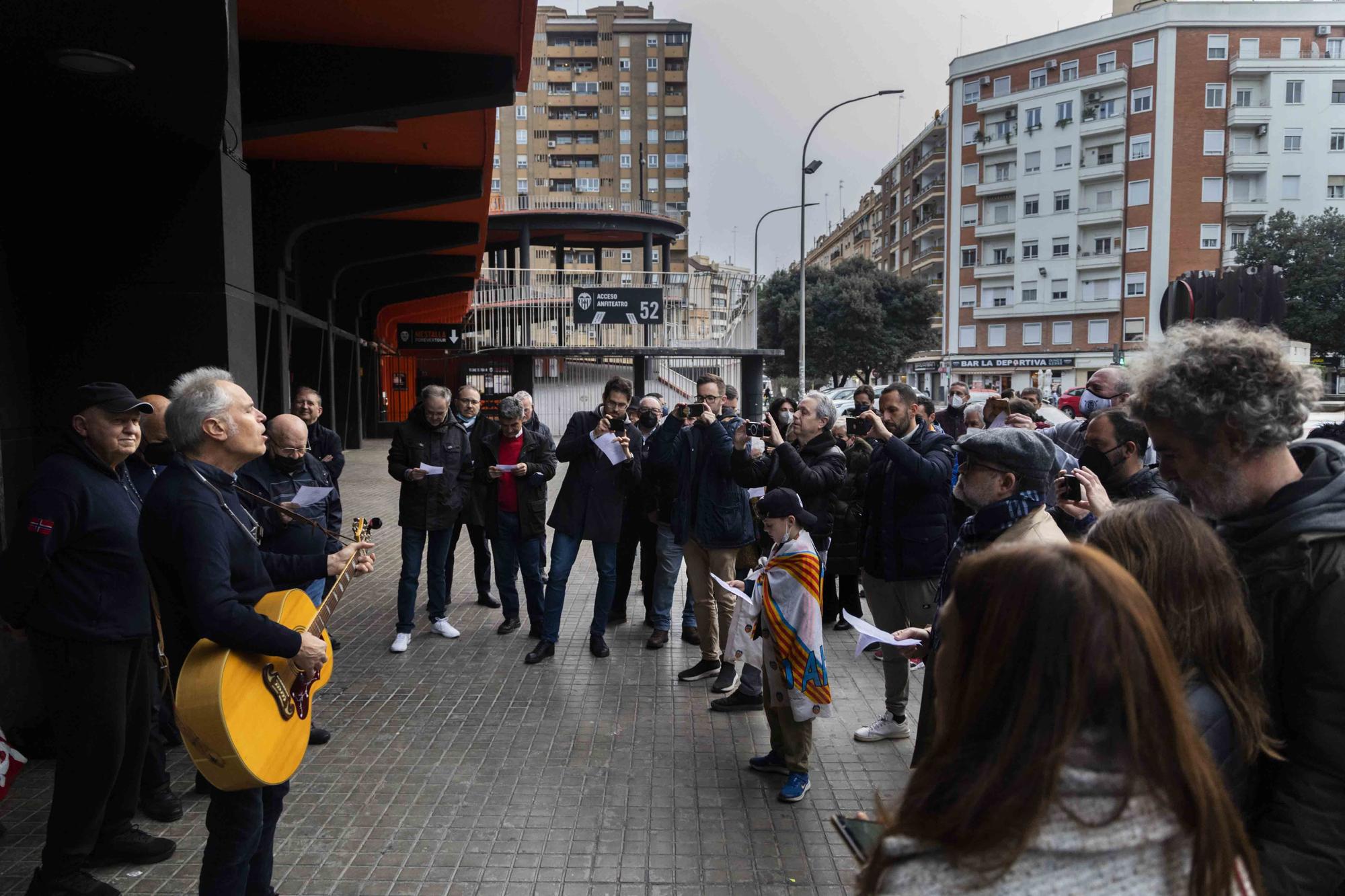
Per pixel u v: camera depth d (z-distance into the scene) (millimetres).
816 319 50906
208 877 2441
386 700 5027
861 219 92500
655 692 5191
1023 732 897
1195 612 1351
